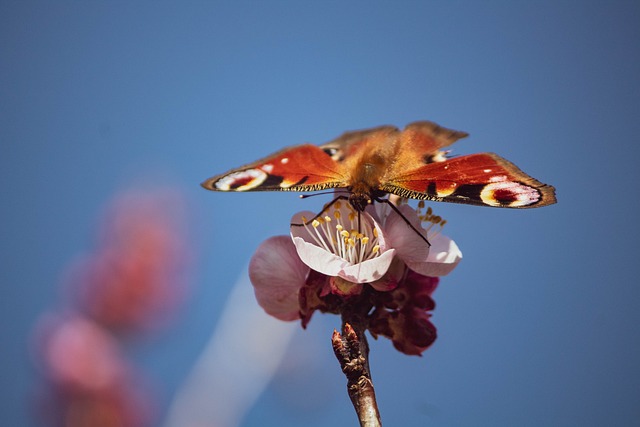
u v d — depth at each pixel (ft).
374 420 2.10
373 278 2.14
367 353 2.14
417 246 2.15
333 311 2.16
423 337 2.15
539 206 2.15
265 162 2.16
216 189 2.16
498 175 2.16
